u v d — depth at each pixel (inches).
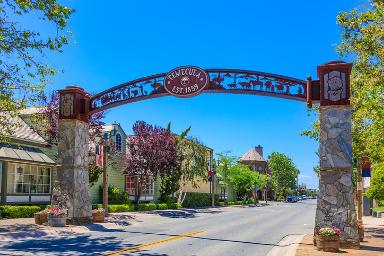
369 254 510.0
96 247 548.4
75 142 799.1
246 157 4859.7
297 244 609.3
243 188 2955.2
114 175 1488.7
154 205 1553.9
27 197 1097.4
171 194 1881.2
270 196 4874.5
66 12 584.7
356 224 587.2
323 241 540.1
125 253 503.2
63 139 805.9
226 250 562.6
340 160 606.2
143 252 517.0
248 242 660.1
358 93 706.2
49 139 1175.0
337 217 593.9
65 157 800.3
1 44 584.1
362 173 756.6
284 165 4889.3
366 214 1503.4
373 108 692.7
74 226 767.1
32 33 598.2
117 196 1430.9
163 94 757.3
